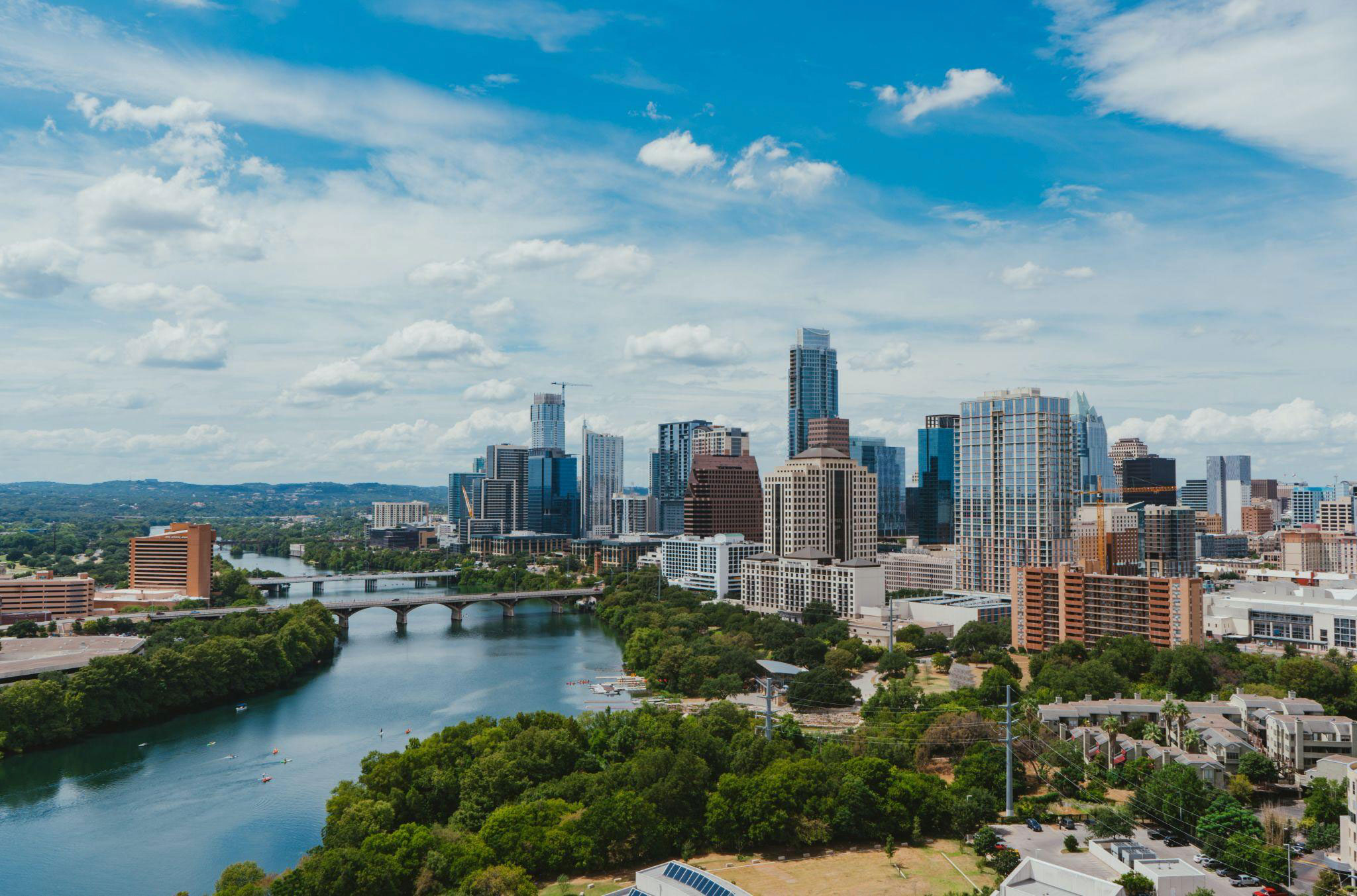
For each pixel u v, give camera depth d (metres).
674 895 195.62
